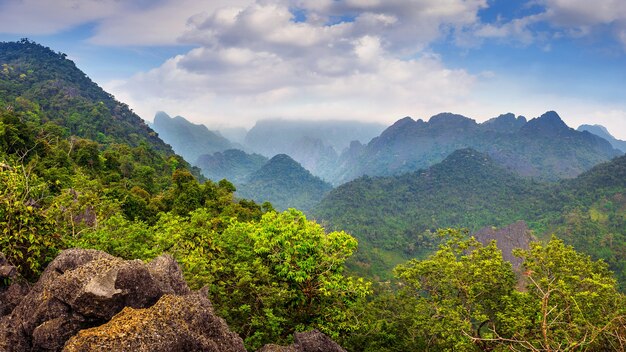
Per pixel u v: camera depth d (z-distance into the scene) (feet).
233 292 50.06
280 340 49.32
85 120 455.22
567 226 485.56
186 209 143.02
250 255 56.85
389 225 621.72
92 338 22.79
